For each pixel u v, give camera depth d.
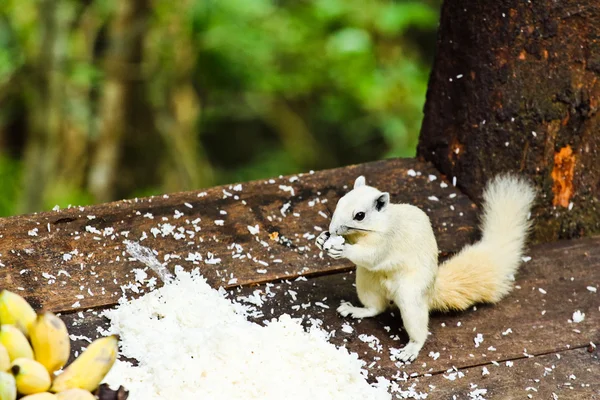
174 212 7.30
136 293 6.45
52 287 6.43
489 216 7.15
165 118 14.04
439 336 6.41
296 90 15.58
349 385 5.72
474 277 6.63
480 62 7.64
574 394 6.00
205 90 15.52
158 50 13.66
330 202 7.64
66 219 7.09
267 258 6.95
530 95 7.48
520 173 7.64
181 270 6.66
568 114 7.47
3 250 6.69
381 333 6.36
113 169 13.90
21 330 4.26
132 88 13.67
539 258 7.39
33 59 13.41
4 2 13.74
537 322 6.64
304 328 6.30
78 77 13.12
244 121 16.94
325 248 6.00
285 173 16.27
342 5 15.38
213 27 14.70
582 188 7.66
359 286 6.43
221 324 6.05
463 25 7.73
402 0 15.93
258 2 15.16
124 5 13.39
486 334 6.47
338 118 15.88
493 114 7.64
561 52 7.36
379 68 15.60
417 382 5.98
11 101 14.77
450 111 8.00
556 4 7.25
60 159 13.72
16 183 14.69
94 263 6.68
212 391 5.48
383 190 7.89
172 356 5.62
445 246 7.28
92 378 4.25
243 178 16.11
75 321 6.16
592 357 6.34
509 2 7.36
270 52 15.22
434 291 6.39
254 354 5.75
